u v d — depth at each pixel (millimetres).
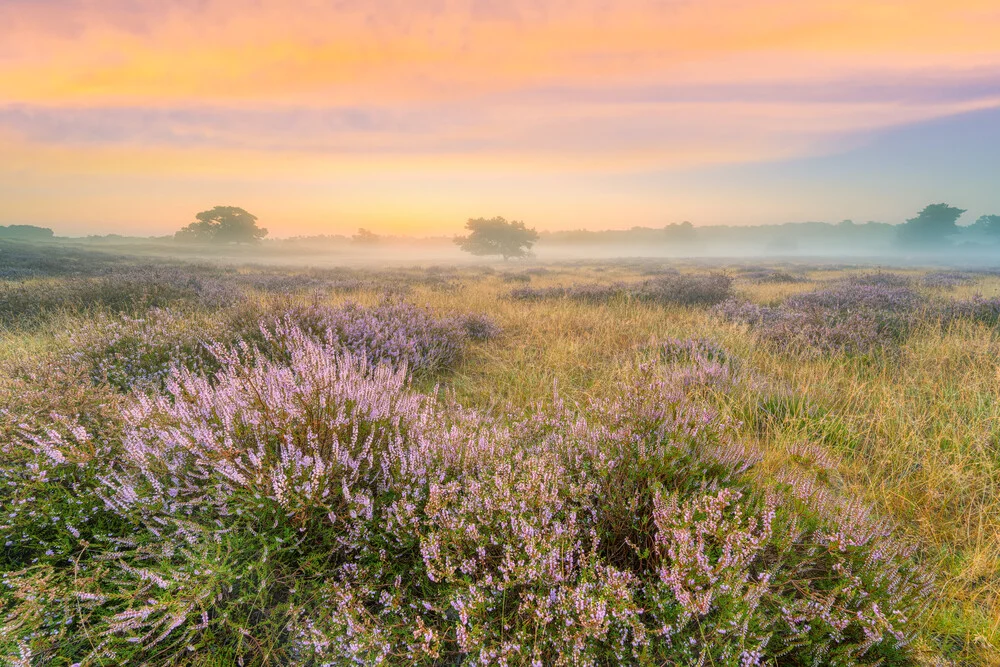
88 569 1992
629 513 2240
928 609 2047
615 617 1653
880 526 2205
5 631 1610
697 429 2785
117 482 2312
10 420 2604
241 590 1929
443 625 1838
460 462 2643
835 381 4930
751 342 6508
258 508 2133
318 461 2184
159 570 1904
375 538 2082
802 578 2006
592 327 7945
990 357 5316
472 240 89875
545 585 1773
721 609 1717
